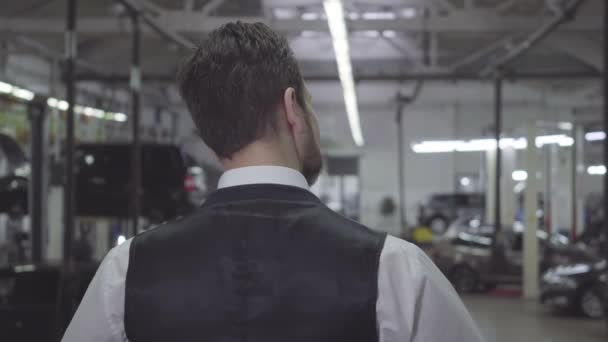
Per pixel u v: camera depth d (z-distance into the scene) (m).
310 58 18.80
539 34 12.48
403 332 0.99
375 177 30.36
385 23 13.38
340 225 1.08
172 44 13.13
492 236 16.38
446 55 19.58
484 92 28.05
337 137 30.36
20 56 13.62
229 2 14.64
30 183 12.03
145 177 12.08
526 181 14.95
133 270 1.08
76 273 6.08
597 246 18.50
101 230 13.41
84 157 12.27
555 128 19.19
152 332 1.03
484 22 13.45
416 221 29.86
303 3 13.43
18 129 11.77
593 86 21.69
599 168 28.47
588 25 13.56
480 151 29.45
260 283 1.02
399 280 1.00
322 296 1.00
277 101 1.14
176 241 1.09
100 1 13.66
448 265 16.41
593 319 11.92
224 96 1.13
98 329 1.07
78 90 16.61
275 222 1.08
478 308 13.41
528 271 15.06
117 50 16.19
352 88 17.62
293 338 0.99
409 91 28.42
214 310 1.01
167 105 22.88
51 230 12.39
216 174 13.58
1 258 11.23
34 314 6.01
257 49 1.14
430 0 13.59
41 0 12.84
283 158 1.16
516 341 9.70
